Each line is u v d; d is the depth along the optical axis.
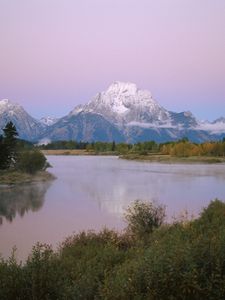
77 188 59.66
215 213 19.31
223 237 8.29
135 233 19.22
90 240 17.00
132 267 8.23
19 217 33.88
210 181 73.06
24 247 22.72
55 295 8.33
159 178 80.19
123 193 52.91
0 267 8.80
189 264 7.32
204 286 6.98
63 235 26.08
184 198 47.12
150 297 6.98
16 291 8.21
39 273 8.58
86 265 11.16
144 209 21.77
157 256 7.79
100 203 42.72
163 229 17.92
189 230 14.45
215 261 7.38
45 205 41.44
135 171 103.31
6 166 83.62
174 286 7.03
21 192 54.31
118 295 7.28
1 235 26.31
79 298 8.12
